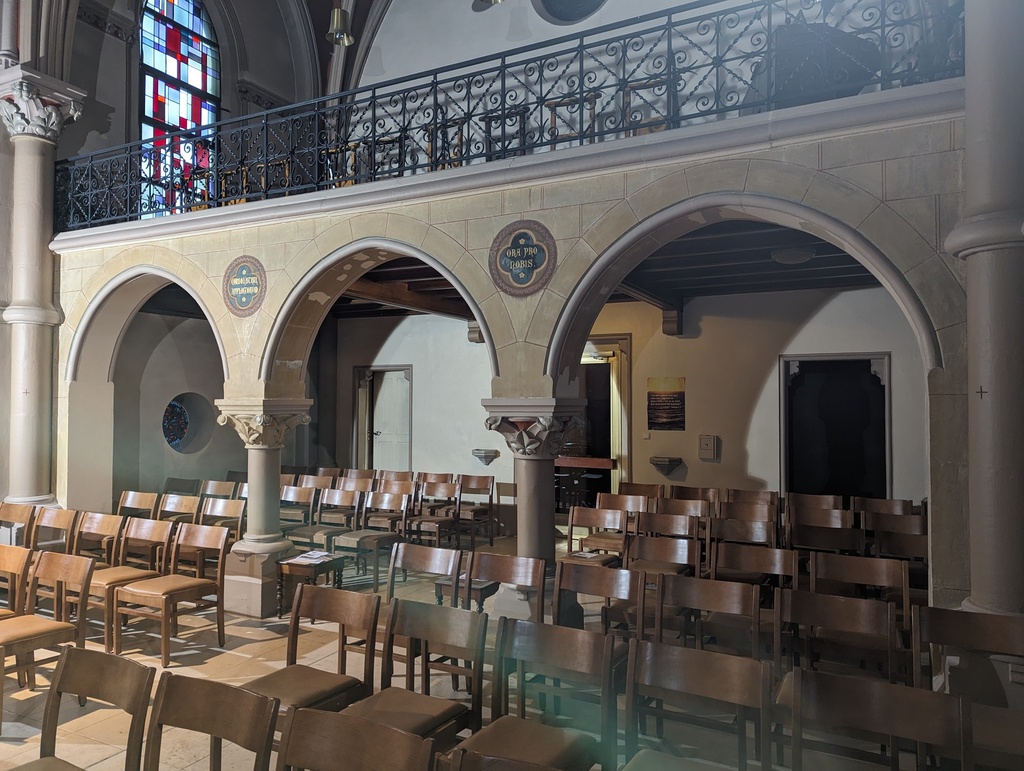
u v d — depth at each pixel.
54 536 8.55
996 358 4.12
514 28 10.73
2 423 8.70
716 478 10.41
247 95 12.28
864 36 8.05
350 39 9.46
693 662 3.10
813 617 3.98
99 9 10.08
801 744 2.84
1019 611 4.03
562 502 11.64
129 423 10.45
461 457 12.22
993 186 4.16
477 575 4.95
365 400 13.16
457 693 5.03
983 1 4.23
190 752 4.29
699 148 5.31
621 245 5.68
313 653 5.93
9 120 8.62
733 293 10.32
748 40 8.88
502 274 6.17
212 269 7.63
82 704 4.90
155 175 8.62
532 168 5.93
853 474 10.44
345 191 6.79
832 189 4.95
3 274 8.71
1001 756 2.97
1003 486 4.08
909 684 4.41
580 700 4.41
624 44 5.84
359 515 9.18
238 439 12.30
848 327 9.71
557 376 5.99
